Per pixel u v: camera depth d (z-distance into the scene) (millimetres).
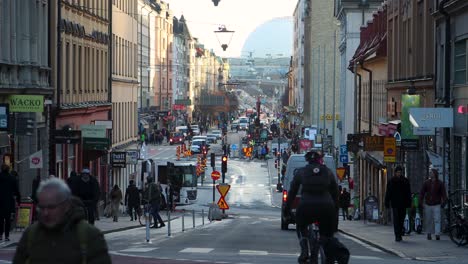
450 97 45000
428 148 49594
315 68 162000
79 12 69562
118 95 91125
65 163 62750
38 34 55062
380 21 79125
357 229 45500
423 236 37562
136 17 106812
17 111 45688
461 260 26703
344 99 118000
